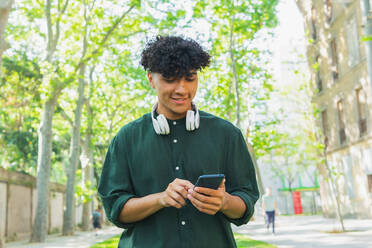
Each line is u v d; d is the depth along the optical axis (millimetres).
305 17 27062
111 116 28172
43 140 20062
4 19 10805
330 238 12914
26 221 25094
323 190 27500
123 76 25531
